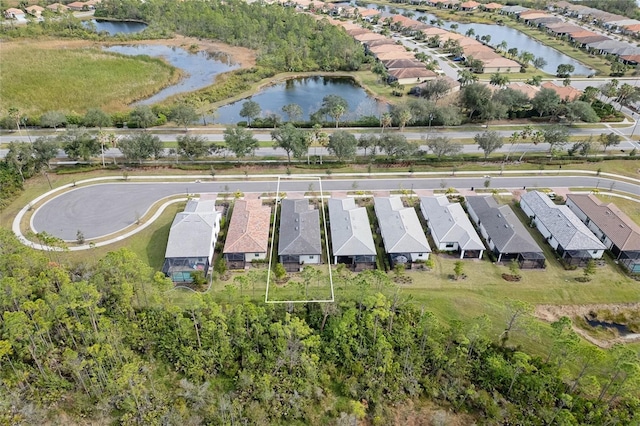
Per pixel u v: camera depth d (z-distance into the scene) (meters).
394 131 115.88
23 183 88.19
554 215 76.62
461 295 63.59
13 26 192.25
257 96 144.12
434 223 75.88
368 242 70.75
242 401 49.09
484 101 118.38
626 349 48.12
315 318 57.53
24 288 53.38
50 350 51.81
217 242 73.75
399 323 56.84
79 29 198.75
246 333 54.47
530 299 64.00
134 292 58.56
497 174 95.38
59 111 116.81
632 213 83.25
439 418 47.34
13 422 45.72
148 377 50.84
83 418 47.06
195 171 94.94
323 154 104.50
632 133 114.69
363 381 51.06
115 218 79.00
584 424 45.34
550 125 119.12
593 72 162.38
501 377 50.72
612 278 67.94
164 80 149.12
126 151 92.88
